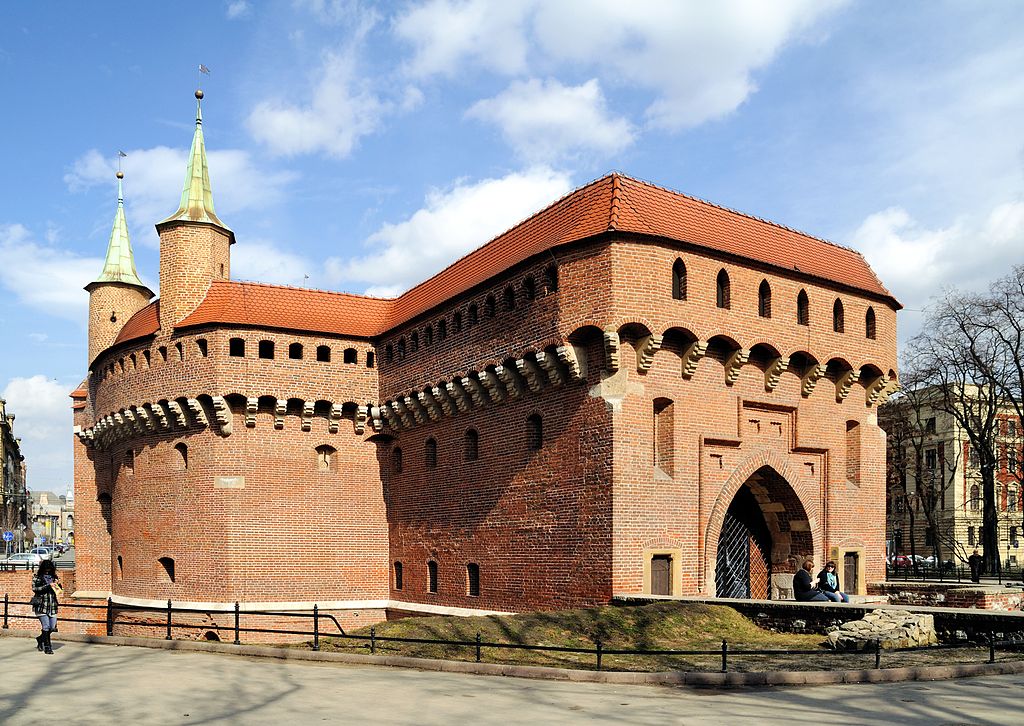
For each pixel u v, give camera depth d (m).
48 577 21.92
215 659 20.14
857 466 34.81
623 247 27.66
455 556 35.28
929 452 84.25
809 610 22.84
